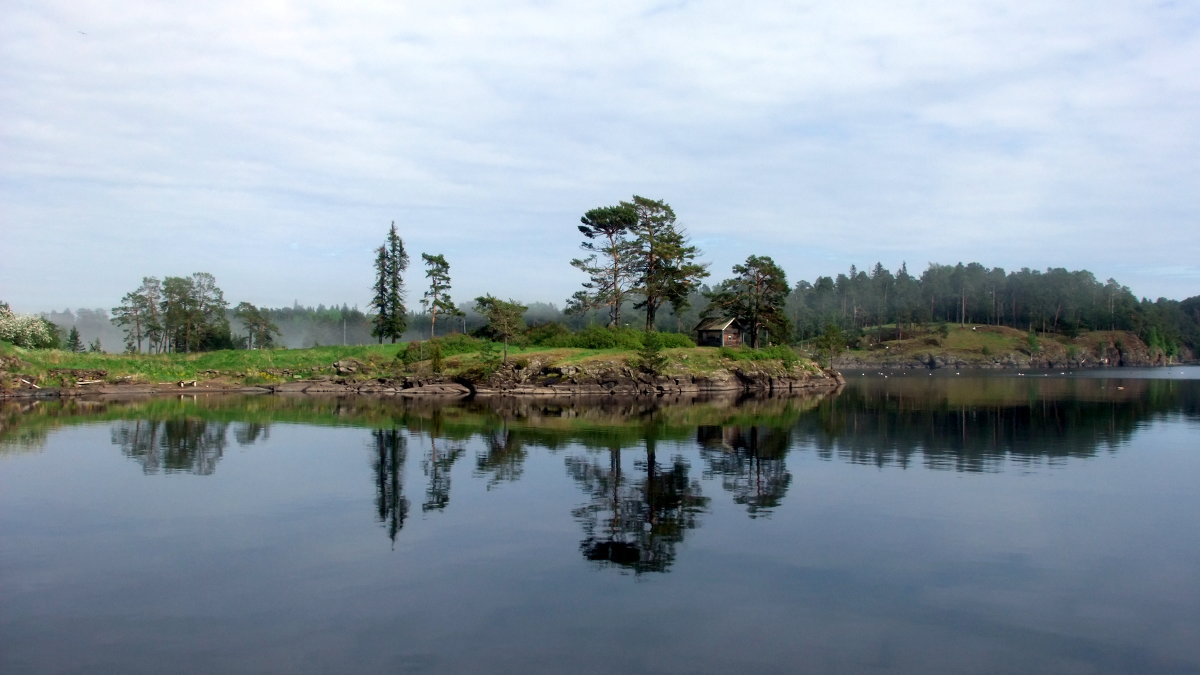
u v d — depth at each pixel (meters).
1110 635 13.99
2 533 20.16
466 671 12.33
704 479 27.53
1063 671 12.56
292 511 22.59
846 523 21.38
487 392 72.00
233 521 21.41
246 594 15.73
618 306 95.38
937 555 18.53
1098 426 44.31
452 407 57.84
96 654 12.96
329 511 22.58
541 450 34.28
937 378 112.31
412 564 17.62
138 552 18.52
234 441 37.09
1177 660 12.96
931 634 13.95
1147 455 33.31
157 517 21.84
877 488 26.03
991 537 20.06
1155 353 188.62
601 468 29.72
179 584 16.31
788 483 26.88
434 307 96.31
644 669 12.44
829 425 44.69
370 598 15.49
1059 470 29.56
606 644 13.37
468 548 18.88
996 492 25.47
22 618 14.51
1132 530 20.86
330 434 39.81
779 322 96.31
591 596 15.64
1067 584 16.61
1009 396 69.44
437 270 95.94
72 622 14.31
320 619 14.43
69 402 62.16
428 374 75.75
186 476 27.91
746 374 80.56
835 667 12.59
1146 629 14.26
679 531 20.48
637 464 30.67
